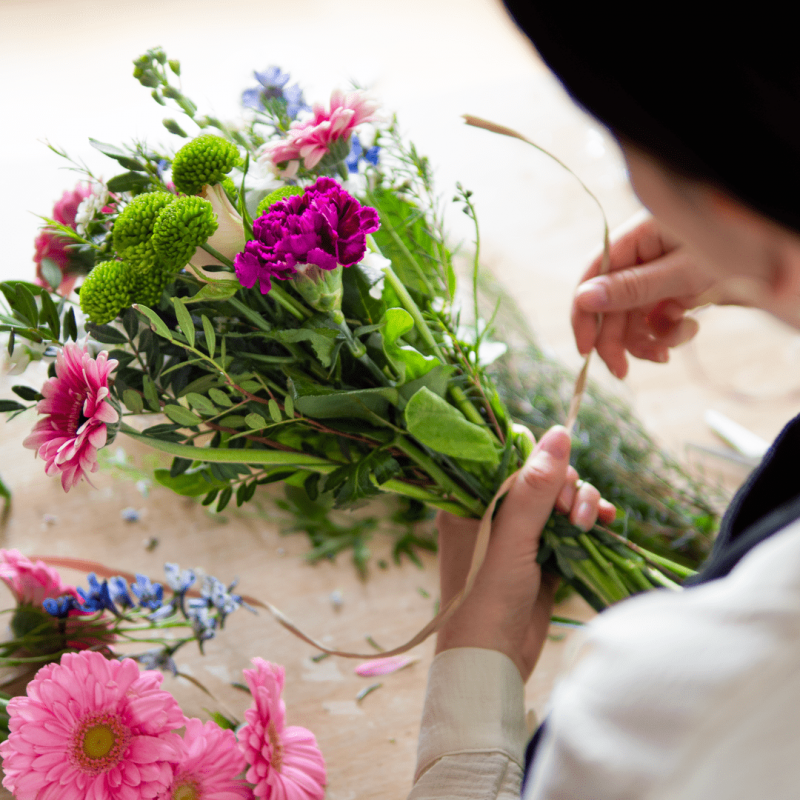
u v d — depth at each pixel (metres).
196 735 0.58
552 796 0.28
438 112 1.31
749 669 0.23
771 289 0.27
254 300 0.56
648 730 0.25
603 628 0.28
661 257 0.69
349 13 1.88
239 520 0.87
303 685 0.75
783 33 0.20
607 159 1.20
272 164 0.56
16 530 0.85
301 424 0.61
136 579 0.66
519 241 1.13
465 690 0.55
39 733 0.54
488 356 0.68
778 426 0.91
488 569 0.60
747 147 0.21
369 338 0.58
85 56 1.83
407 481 0.66
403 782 0.68
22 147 1.54
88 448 0.49
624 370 0.74
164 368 0.58
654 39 0.21
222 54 1.81
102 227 0.58
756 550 0.26
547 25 0.23
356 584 0.82
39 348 0.57
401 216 0.65
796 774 0.24
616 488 0.83
